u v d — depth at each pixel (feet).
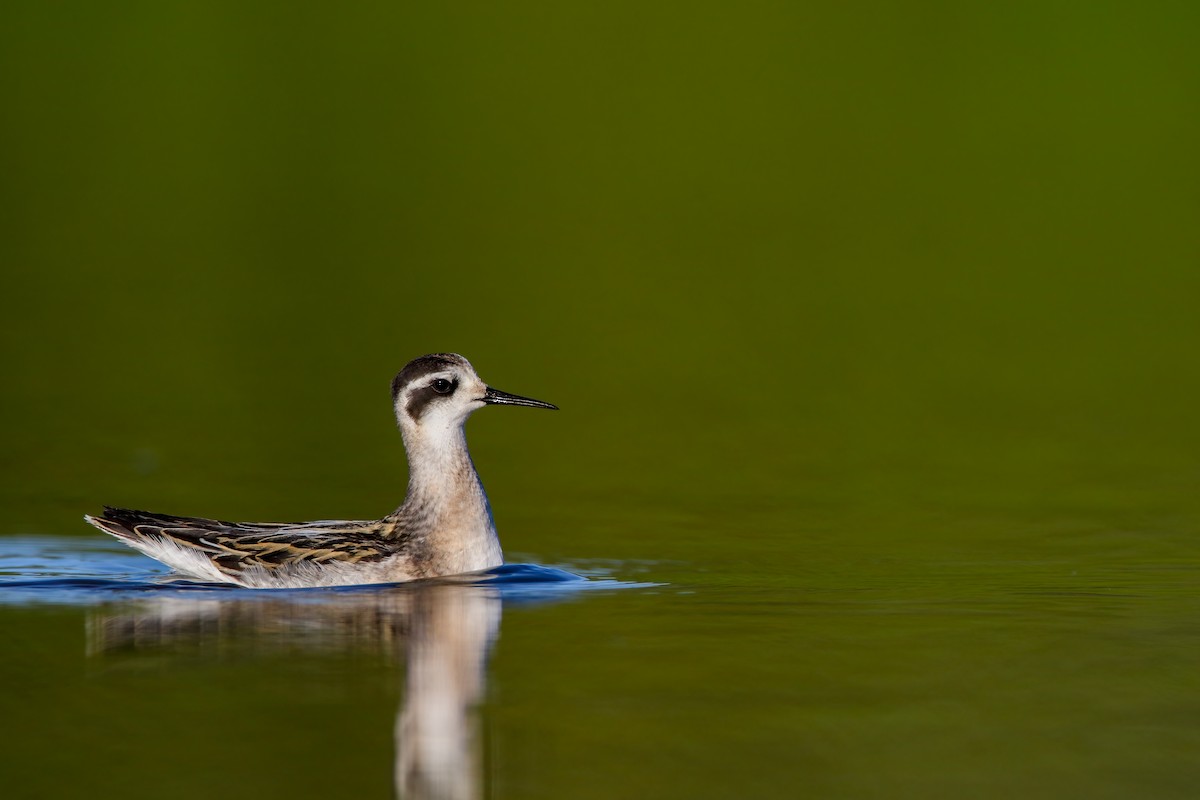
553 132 140.77
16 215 128.06
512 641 45.47
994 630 46.68
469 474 55.93
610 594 52.01
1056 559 57.67
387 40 147.43
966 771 35.24
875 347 103.91
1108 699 40.16
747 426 86.58
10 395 88.84
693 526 64.34
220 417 85.20
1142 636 45.96
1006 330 107.04
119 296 112.27
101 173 134.21
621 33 147.84
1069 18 143.95
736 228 129.29
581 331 106.11
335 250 124.36
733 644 45.11
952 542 60.85
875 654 44.11
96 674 41.93
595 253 124.26
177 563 54.29
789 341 105.29
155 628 46.80
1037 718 38.73
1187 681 41.60
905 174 135.33
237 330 104.78
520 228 129.70
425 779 34.47
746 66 147.13
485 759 35.83
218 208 130.93
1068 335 105.70
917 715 38.93
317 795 33.71
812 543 61.00
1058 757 36.09
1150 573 55.06
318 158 139.54
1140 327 107.45
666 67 147.33
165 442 79.41
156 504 66.54
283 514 65.21
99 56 146.72
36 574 55.47
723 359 101.04
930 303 113.19
